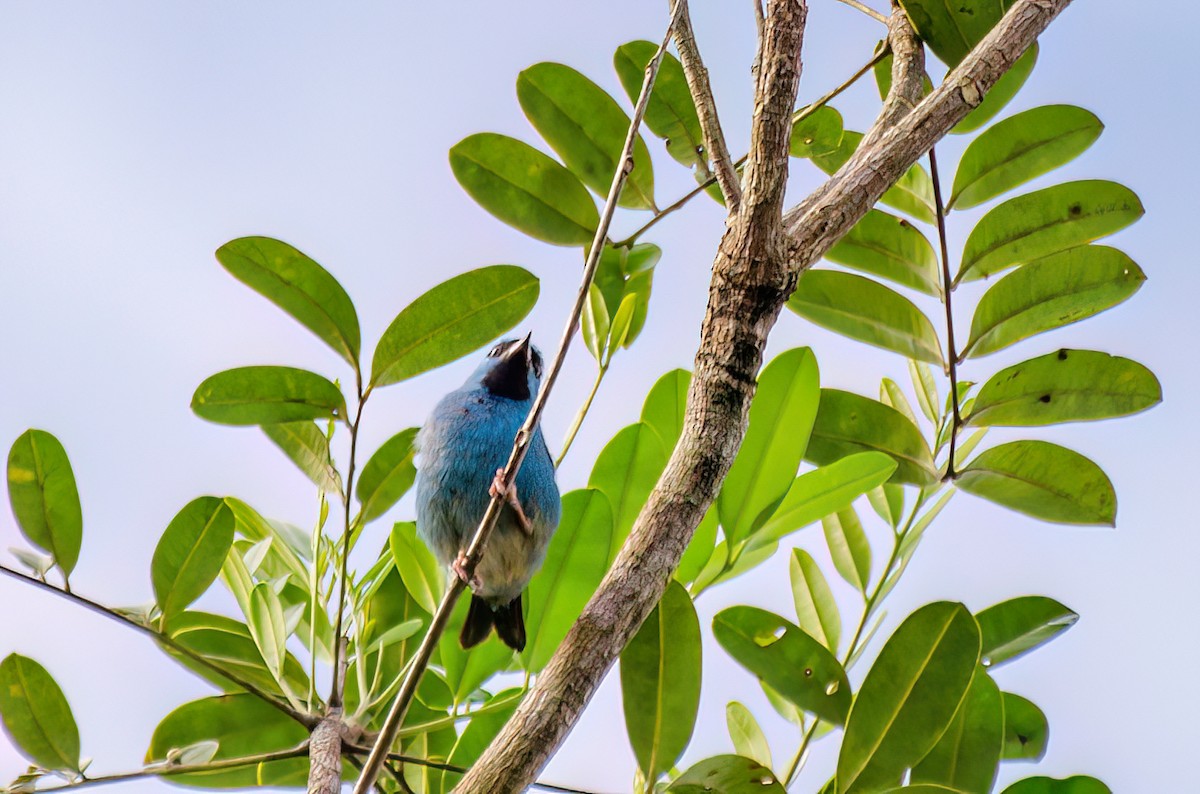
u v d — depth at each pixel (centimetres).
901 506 784
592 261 538
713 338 560
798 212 596
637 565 541
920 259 775
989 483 733
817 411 704
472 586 524
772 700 786
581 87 834
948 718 611
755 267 555
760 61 559
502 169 815
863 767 610
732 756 612
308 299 720
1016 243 759
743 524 686
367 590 795
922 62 705
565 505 725
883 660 622
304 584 792
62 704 627
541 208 817
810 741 765
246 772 751
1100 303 728
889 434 742
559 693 520
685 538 546
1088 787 655
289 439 761
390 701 750
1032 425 725
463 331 735
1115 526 716
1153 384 707
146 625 666
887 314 745
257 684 770
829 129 830
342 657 669
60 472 659
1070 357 715
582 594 723
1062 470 718
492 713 748
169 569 680
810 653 683
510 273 735
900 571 759
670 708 612
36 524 656
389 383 728
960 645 620
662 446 739
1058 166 786
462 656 784
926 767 655
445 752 798
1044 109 776
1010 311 736
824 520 814
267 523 832
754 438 695
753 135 553
